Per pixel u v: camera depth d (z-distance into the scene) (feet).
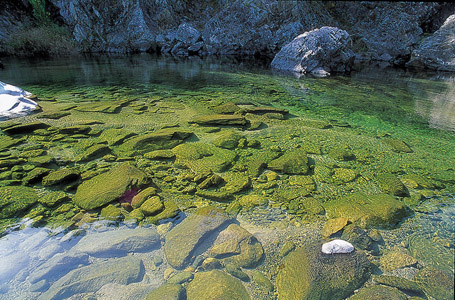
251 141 16.07
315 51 40.55
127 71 38.45
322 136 17.34
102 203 10.50
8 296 7.12
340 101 25.91
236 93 27.76
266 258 8.34
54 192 11.12
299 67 41.45
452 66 45.21
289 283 7.43
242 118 18.86
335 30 41.91
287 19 55.31
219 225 9.54
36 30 53.78
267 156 14.52
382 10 58.39
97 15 59.57
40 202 10.59
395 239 9.07
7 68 38.50
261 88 30.32
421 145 16.52
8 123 17.51
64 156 14.05
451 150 15.87
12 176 12.07
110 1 60.90
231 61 51.49
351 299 7.04
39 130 16.89
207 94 26.99
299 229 9.53
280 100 25.68
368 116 21.75
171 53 60.75
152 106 22.39
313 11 58.59
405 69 46.65
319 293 7.10
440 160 14.65
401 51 53.88
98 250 8.48
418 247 8.70
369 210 10.25
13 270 7.80
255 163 13.65
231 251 8.52
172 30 62.49
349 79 37.04
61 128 16.78
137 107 21.85
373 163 14.20
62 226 9.45
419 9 54.34
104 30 60.59
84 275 7.69
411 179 12.72
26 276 7.66
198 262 8.17
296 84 33.01
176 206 10.54
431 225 9.71
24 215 9.92
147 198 10.85
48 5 57.67
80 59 49.32
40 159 13.50
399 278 7.54
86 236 9.02
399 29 54.49
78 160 13.70
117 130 16.94
